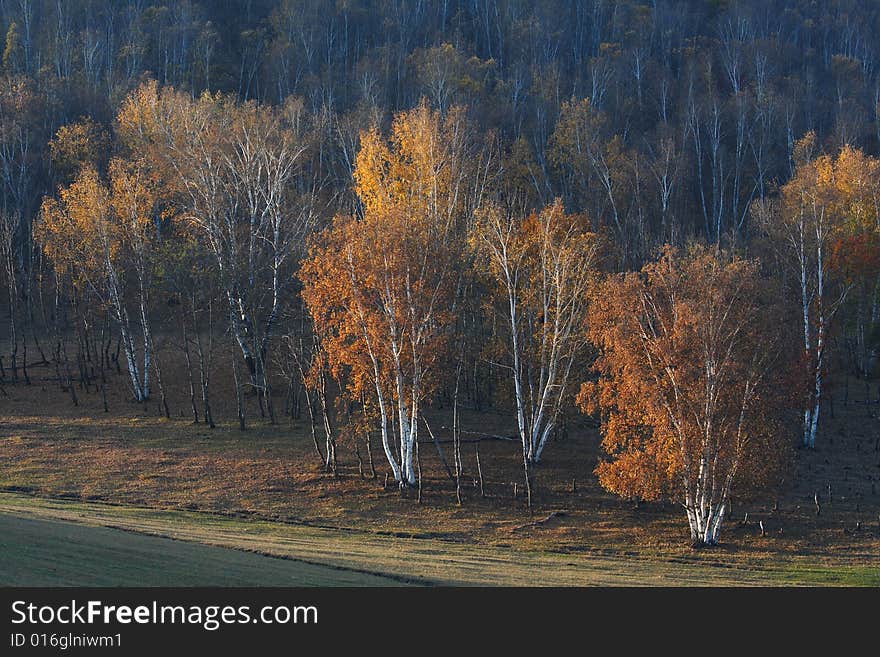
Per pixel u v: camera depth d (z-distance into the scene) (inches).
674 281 3395.7
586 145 6958.7
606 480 3307.1
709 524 3191.4
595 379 4867.1
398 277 3786.9
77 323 5196.9
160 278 5442.9
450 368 4574.3
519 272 4170.8
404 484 3850.9
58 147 6707.7
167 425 4655.5
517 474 4065.0
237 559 2314.2
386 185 4589.1
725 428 3211.1
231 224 5019.7
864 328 5851.4
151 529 2783.0
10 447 4178.2
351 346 3833.7
